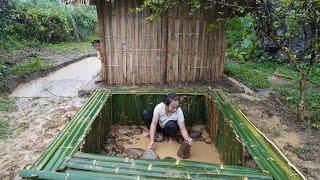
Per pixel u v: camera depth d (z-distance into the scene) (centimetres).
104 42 699
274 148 345
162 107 485
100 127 461
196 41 716
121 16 685
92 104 483
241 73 870
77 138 355
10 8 1428
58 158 304
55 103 653
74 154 315
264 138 369
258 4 521
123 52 709
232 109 455
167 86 715
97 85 725
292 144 459
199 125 566
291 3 475
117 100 551
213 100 501
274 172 284
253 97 683
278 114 576
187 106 555
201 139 520
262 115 571
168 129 490
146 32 698
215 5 630
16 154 428
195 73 740
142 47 708
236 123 403
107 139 508
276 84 779
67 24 1767
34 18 1509
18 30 1411
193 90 568
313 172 383
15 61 1032
